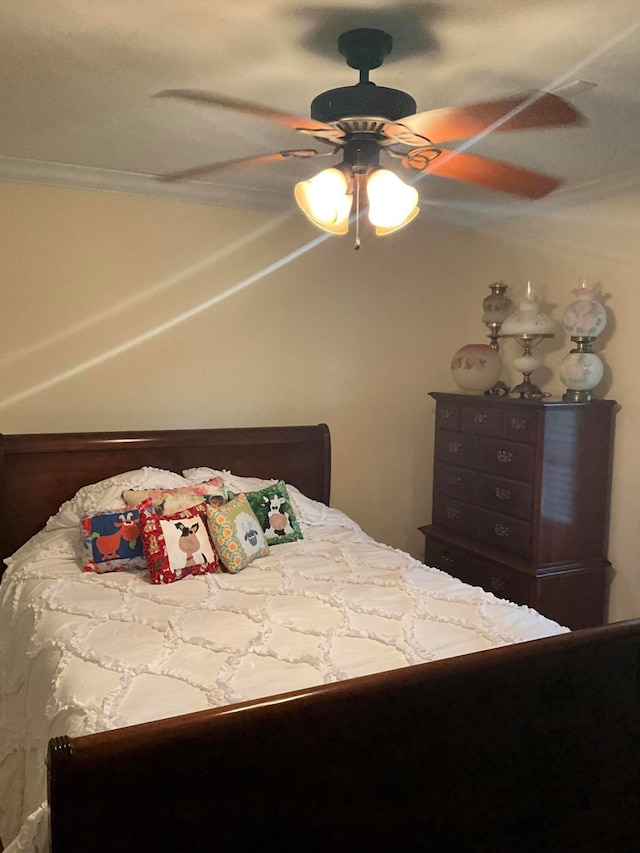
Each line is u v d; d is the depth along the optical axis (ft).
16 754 6.75
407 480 13.61
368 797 4.74
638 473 10.48
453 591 8.16
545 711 5.29
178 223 11.24
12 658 7.63
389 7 5.15
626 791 5.76
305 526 10.93
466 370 11.91
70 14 5.31
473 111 5.36
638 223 10.25
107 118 7.84
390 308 13.08
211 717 4.25
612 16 5.25
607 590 11.04
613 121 7.73
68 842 3.94
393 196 5.80
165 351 11.35
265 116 5.55
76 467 10.52
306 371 12.49
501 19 5.32
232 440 11.52
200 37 5.71
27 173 10.05
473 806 5.12
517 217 12.51
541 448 10.23
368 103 5.38
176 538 8.70
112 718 5.23
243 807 4.37
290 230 12.08
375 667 6.14
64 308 10.62
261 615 7.35
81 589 8.17
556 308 11.82
